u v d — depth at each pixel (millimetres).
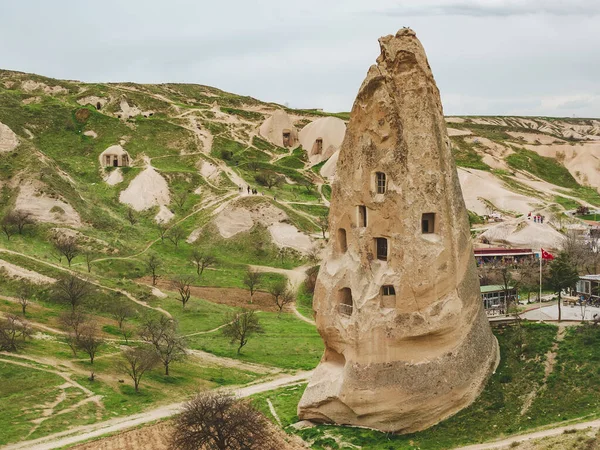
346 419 49906
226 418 47531
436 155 49125
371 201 49844
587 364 48719
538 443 39812
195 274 115188
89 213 132625
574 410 44938
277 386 66688
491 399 48312
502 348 53250
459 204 50188
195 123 198500
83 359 72812
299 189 165250
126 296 95312
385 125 49250
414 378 47500
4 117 172375
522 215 161375
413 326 47625
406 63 49406
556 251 118188
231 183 157250
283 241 130125
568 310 61406
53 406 60469
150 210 146250
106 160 165500
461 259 49344
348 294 52156
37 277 94750
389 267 48781
